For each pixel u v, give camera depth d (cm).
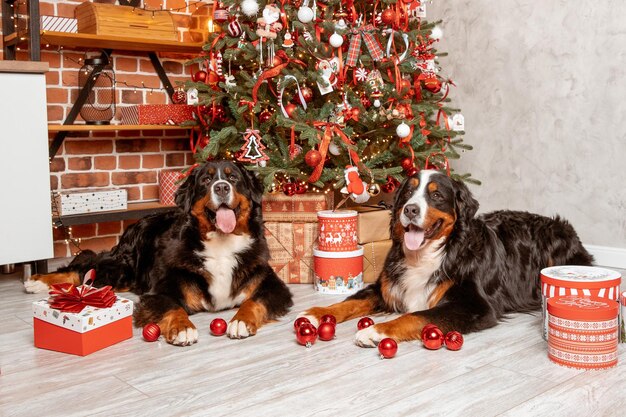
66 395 190
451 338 225
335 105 365
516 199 450
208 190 272
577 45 404
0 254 325
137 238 339
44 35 381
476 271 257
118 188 451
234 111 355
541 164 432
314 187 372
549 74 421
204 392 191
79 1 431
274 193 349
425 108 385
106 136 448
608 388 189
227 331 247
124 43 422
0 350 237
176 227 296
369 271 348
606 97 392
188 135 487
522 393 186
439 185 255
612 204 396
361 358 221
